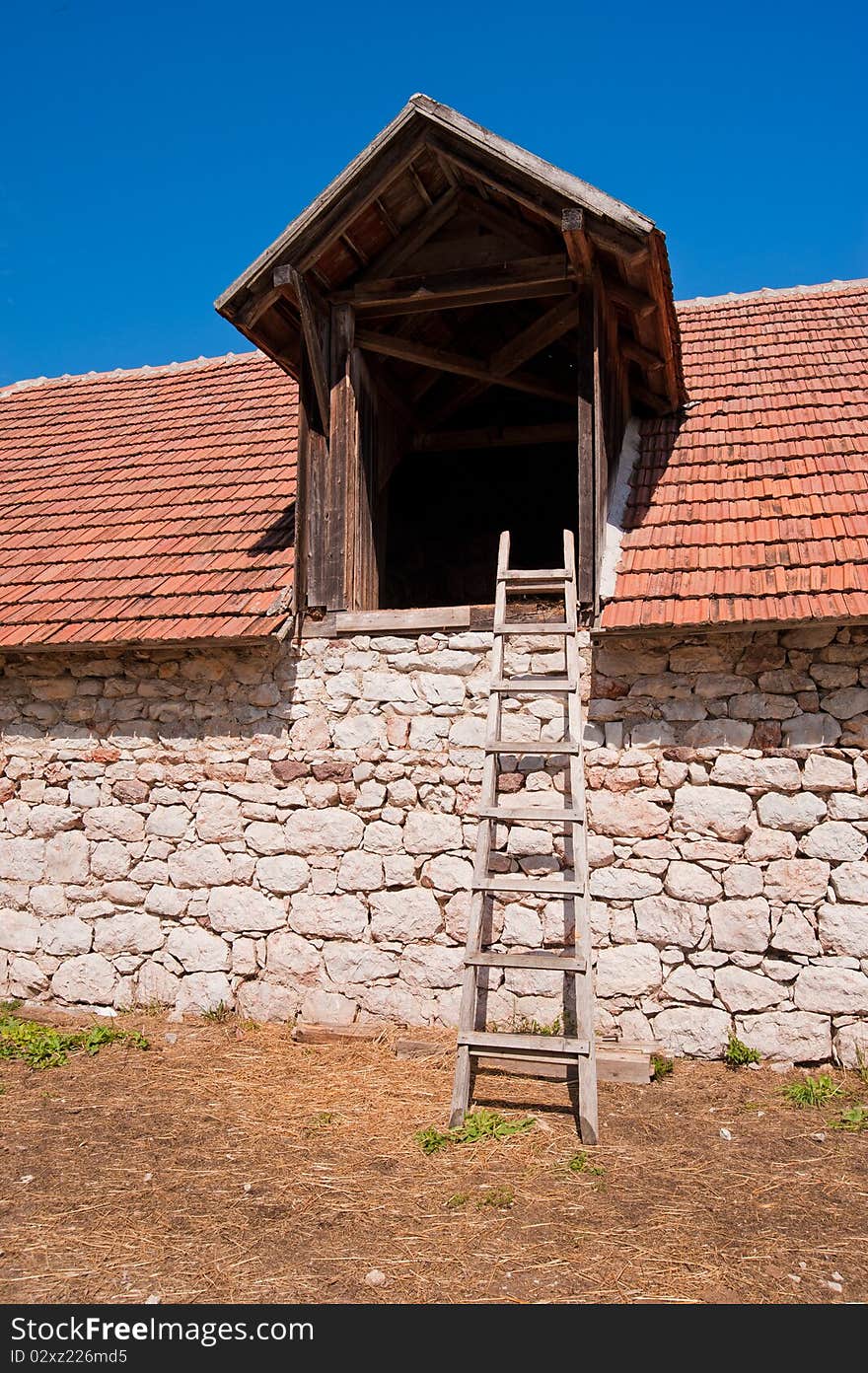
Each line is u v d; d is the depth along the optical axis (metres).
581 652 6.32
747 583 6.07
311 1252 3.90
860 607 5.63
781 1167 4.58
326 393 7.14
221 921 6.81
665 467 7.68
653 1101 5.34
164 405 10.96
